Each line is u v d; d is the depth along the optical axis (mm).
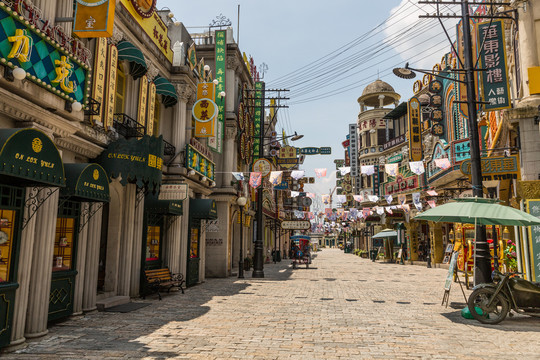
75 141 7941
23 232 6184
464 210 8477
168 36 15148
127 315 8656
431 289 14070
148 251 12875
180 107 14414
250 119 24469
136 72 11109
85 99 7355
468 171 11711
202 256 16859
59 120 6801
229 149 20578
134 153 9023
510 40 13859
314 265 29672
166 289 13000
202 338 6562
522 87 12398
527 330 7410
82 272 8539
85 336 6664
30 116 6234
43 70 6168
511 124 12117
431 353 5777
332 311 9336
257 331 7125
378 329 7387
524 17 12062
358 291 13375
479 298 8477
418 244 32844
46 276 6750
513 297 8016
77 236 8305
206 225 17578
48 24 6344
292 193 19719
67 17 7188
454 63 24891
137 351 5734
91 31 7035
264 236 32500
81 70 7277
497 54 12086
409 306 10172
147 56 12359
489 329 7484
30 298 6508
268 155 32250
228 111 20844
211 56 21047
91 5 7090
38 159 5621
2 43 5312
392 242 36281
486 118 18828
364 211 25969
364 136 46688
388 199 21938
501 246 14852
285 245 47031
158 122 13961
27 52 5582
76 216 8312
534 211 10930
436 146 24156
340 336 6793
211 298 11492
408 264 30875
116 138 9617
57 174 6023
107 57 8758
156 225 13430
